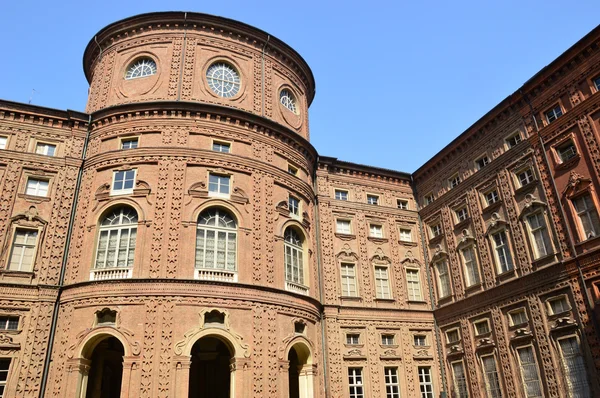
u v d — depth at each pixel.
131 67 32.38
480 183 34.34
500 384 30.06
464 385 33.12
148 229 26.53
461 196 36.09
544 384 27.27
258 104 32.62
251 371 25.28
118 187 28.11
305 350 29.14
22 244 27.20
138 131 29.27
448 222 37.12
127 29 32.69
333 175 38.62
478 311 32.78
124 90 31.33
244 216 28.62
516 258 30.53
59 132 30.30
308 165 35.53
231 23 33.09
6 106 29.39
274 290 27.75
